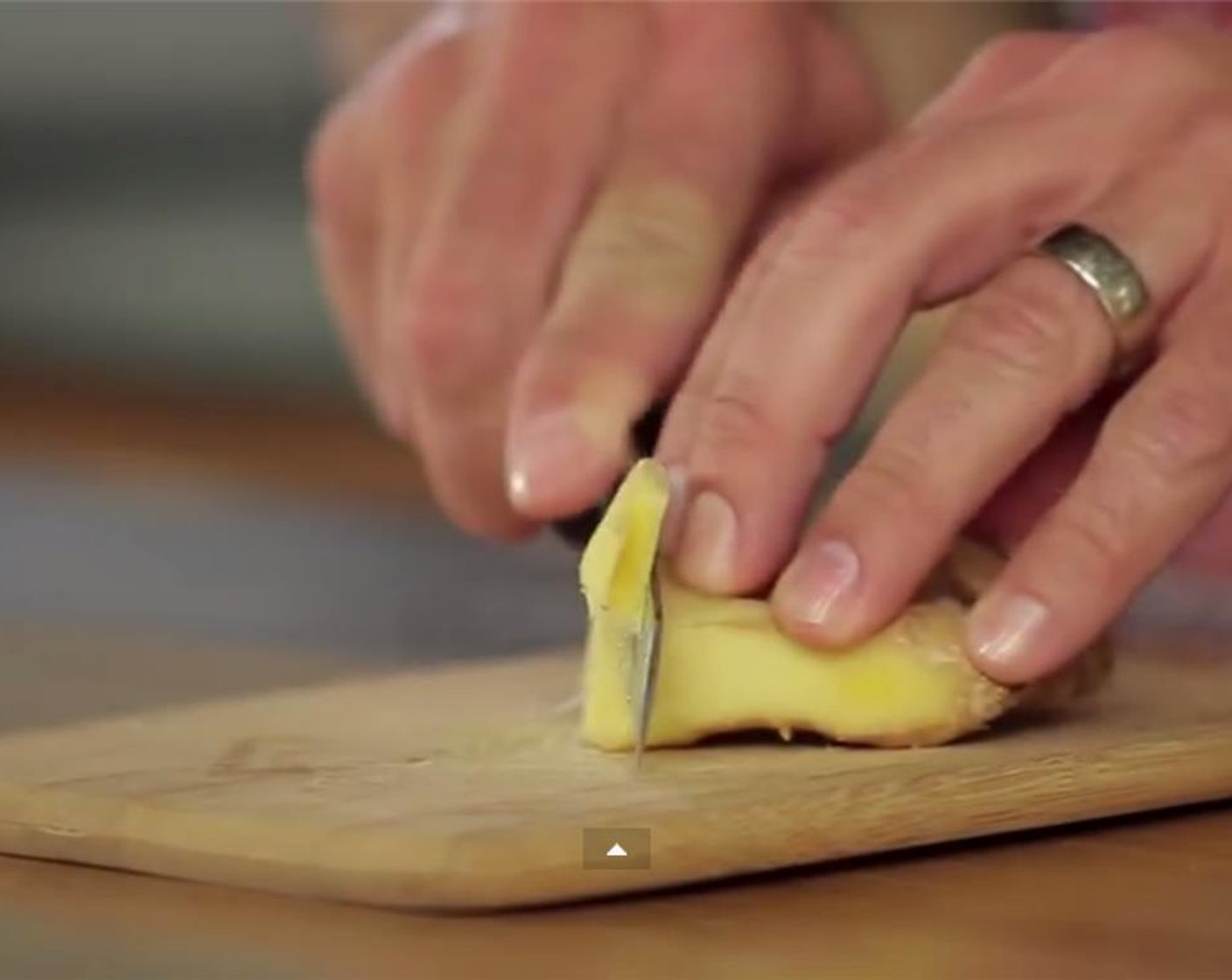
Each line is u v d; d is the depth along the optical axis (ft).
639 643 2.20
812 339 2.26
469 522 2.86
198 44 5.43
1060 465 2.44
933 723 2.20
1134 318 2.27
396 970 1.89
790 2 2.96
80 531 3.65
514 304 2.74
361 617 3.04
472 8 3.02
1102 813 2.15
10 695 2.70
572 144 2.76
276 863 2.01
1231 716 2.32
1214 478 2.24
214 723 2.34
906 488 2.20
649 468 2.21
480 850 1.95
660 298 2.54
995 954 1.91
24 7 5.49
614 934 1.94
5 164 5.74
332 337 5.58
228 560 3.41
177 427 5.06
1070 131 2.34
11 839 2.11
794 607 2.20
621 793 2.08
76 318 5.84
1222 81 2.37
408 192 2.91
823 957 1.90
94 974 1.90
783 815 2.03
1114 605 2.21
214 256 5.66
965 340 2.25
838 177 2.47
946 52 3.46
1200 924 1.96
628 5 2.84
